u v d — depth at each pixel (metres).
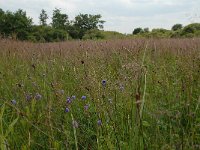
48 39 31.34
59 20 51.50
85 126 2.93
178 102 3.16
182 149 2.06
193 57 4.79
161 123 2.66
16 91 3.59
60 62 6.05
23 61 6.58
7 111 3.17
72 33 49.44
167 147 2.14
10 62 6.44
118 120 2.62
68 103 2.92
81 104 3.32
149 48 8.81
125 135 2.45
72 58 5.93
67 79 4.33
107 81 2.87
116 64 4.37
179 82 3.73
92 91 2.68
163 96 3.49
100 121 2.50
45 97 3.26
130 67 2.93
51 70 4.97
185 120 2.84
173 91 3.54
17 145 2.46
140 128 2.08
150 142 2.35
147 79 3.99
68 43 13.32
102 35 27.78
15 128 2.80
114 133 2.44
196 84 3.63
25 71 5.26
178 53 6.97
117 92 2.83
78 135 2.71
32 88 3.89
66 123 2.86
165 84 3.72
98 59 4.75
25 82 4.26
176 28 35.59
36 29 33.41
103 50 7.31
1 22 33.03
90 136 2.77
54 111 2.89
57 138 2.64
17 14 33.62
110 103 2.72
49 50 8.86
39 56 6.99
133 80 2.70
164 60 6.22
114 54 5.70
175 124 2.73
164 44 11.38
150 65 5.29
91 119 3.04
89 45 9.72
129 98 2.74
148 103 3.10
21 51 8.44
